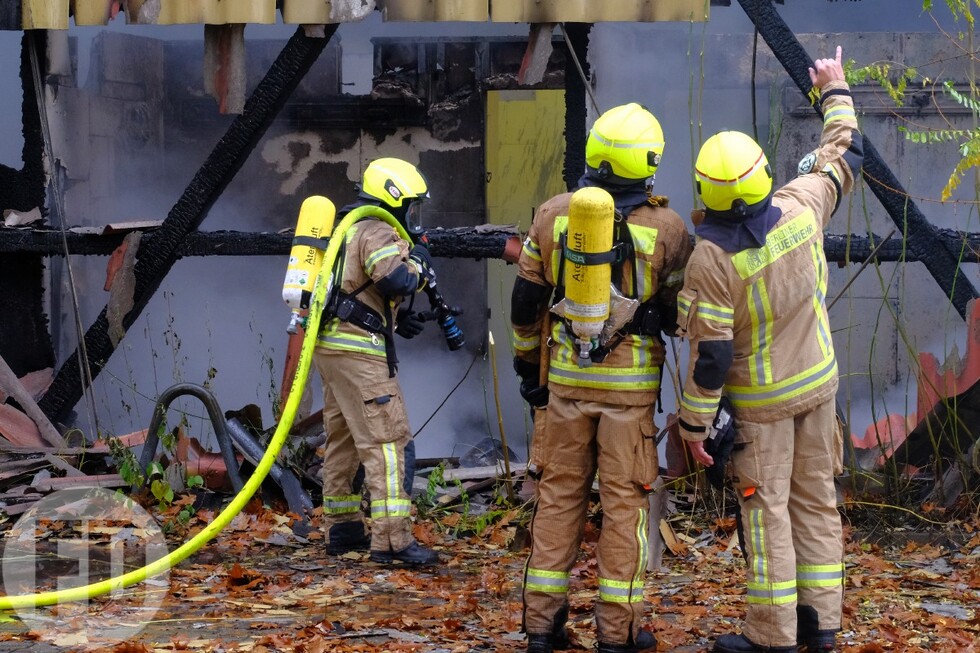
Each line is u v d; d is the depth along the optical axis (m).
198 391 15.34
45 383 19.41
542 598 9.23
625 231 8.92
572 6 16.38
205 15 17.12
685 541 13.98
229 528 14.30
